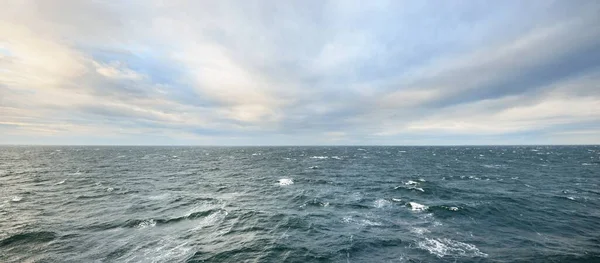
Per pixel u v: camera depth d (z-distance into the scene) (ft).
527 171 192.75
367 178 158.61
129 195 106.73
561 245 56.80
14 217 74.69
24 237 59.21
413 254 52.16
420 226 68.59
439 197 102.22
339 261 49.39
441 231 65.00
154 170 201.98
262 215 78.02
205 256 50.85
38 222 70.13
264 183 141.49
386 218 75.61
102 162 265.13
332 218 75.72
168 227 67.26
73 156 358.23
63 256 50.55
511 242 58.44
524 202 93.61
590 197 102.83
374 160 315.17
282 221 72.59
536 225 69.82
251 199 101.35
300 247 55.26
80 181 141.28
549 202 93.97
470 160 307.78
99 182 138.72
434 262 48.88
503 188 122.11
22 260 48.85
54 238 59.00
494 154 444.96
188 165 248.93
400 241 58.59
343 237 60.90
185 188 125.08
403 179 153.07
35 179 146.82
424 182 138.41
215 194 111.14
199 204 91.45
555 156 371.56
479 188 121.90
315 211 83.30
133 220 72.33
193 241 58.18
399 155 429.79
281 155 436.76
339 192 113.91
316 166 240.53
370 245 56.49
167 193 111.75
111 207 86.69
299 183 140.56
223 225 69.05
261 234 62.75
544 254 52.11
